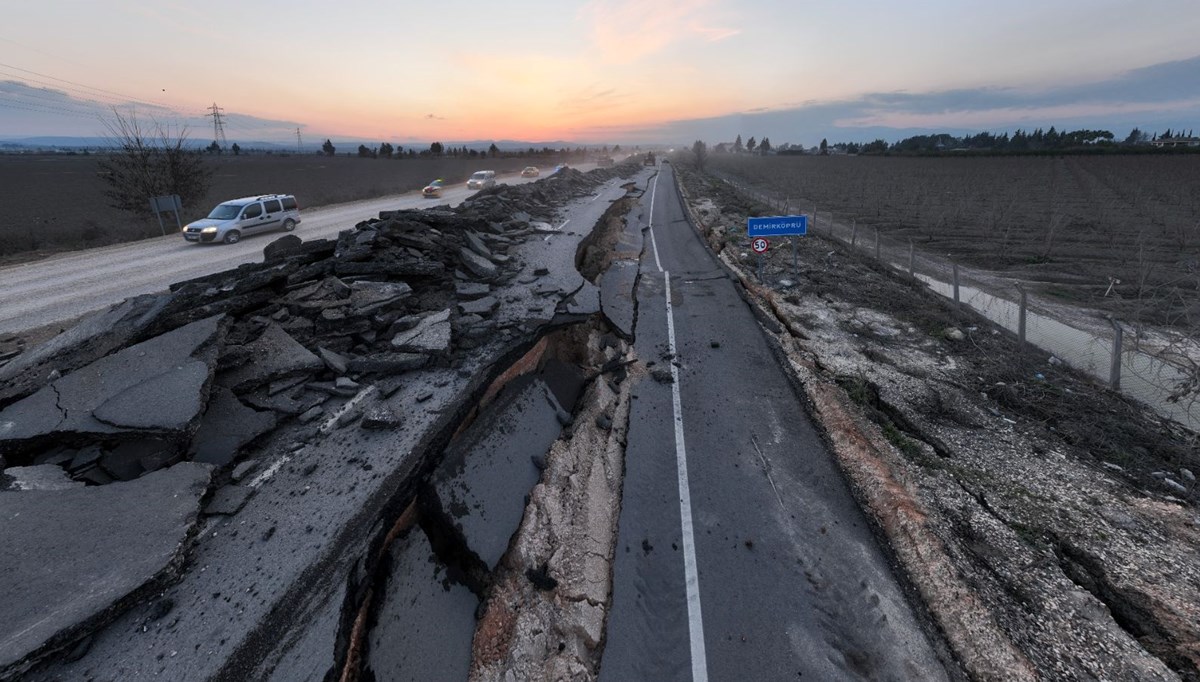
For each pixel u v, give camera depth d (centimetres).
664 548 584
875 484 648
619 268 1650
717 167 7231
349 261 977
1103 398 854
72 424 528
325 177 5666
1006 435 757
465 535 524
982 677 424
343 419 645
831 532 595
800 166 6894
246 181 5125
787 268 1645
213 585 422
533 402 788
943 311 1257
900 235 2455
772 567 552
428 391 714
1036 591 491
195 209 2747
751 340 1116
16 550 405
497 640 462
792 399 882
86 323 736
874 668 443
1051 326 1234
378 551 474
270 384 686
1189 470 680
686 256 1861
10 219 2816
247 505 511
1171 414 830
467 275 1168
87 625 363
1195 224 2233
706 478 697
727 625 489
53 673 350
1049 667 421
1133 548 541
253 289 825
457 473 578
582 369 991
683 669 449
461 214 1559
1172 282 1330
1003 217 2552
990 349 1034
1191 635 445
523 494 623
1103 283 1586
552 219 2208
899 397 852
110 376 598
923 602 500
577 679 437
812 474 696
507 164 7788
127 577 398
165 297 769
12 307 1173
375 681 391
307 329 803
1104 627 455
